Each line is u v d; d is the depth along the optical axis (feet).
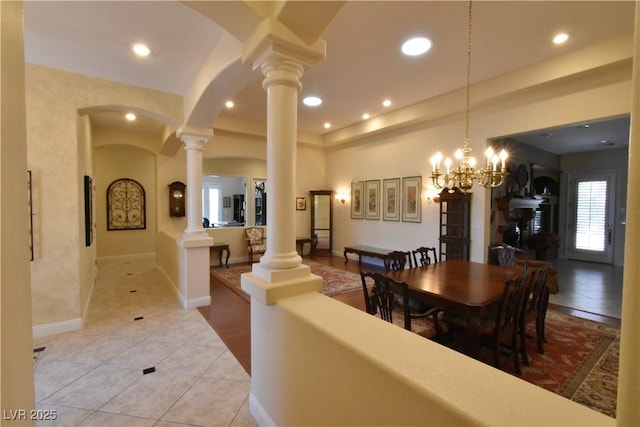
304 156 26.09
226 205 38.83
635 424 1.80
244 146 22.63
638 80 1.77
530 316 8.96
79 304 10.84
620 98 11.05
